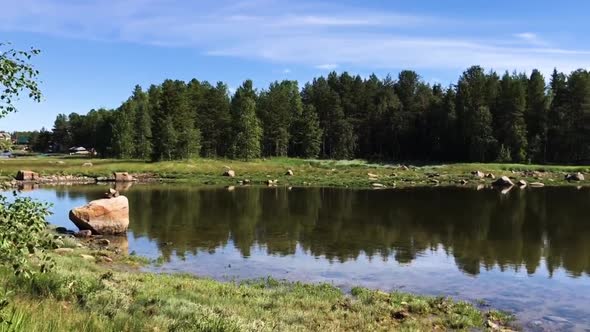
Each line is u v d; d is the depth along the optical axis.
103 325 9.51
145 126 134.62
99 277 16.80
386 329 15.02
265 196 61.78
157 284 17.77
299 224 40.25
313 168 101.69
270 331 12.52
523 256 28.56
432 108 135.50
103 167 92.88
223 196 61.56
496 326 16.39
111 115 157.62
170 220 41.94
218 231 36.69
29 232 7.64
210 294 17.33
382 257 28.16
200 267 24.98
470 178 87.25
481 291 21.28
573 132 113.12
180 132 111.81
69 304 11.80
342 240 33.38
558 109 116.12
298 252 29.38
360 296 19.17
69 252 24.52
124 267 23.61
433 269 25.31
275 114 136.50
